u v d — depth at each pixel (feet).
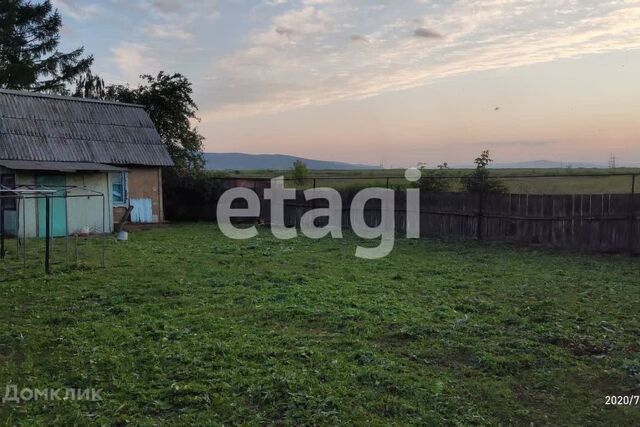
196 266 31.99
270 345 16.84
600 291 24.79
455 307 21.84
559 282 27.04
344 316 20.11
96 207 54.80
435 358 16.01
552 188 43.91
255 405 12.64
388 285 26.21
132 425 11.63
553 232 40.60
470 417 12.17
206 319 19.83
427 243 44.88
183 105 76.54
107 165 55.31
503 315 20.45
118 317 20.26
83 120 60.80
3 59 97.25
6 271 29.60
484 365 15.31
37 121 56.34
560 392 13.67
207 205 70.33
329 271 30.50
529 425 11.97
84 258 35.32
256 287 25.85
